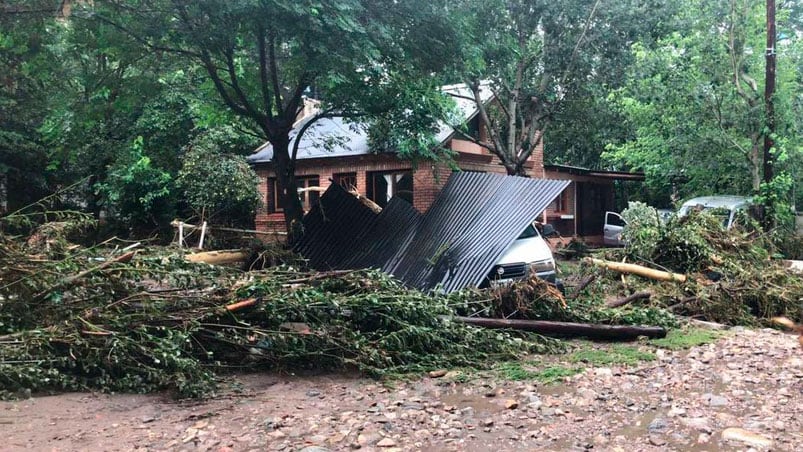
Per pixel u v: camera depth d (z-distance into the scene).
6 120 18.95
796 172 16.83
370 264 11.05
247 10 10.50
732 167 18.39
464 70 13.68
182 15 11.46
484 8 15.77
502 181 10.85
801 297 9.38
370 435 4.41
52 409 4.89
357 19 11.22
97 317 5.72
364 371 6.25
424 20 12.06
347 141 18.31
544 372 6.29
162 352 5.38
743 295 9.58
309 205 20.86
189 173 16.83
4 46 12.62
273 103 15.10
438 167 17.55
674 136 18.16
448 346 6.77
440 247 10.41
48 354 5.39
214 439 4.32
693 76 17.45
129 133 18.88
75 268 6.20
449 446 4.25
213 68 13.03
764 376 6.11
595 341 7.97
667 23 18.14
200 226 14.74
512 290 8.16
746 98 16.80
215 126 17.12
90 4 11.17
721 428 4.61
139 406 5.10
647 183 23.00
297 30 10.59
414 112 13.28
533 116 19.86
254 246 13.56
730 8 16.98
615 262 11.65
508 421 4.80
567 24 18.33
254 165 20.97
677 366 6.57
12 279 5.91
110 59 14.00
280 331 6.29
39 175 19.53
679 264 11.32
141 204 18.44
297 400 5.39
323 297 6.47
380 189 19.72
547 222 22.78
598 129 22.52
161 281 6.55
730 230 12.06
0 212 9.99
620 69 18.55
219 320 6.23
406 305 6.76
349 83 12.23
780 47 19.66
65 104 14.09
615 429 4.61
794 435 4.41
